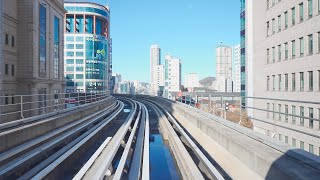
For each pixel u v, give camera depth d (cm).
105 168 989
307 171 569
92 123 2492
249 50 5109
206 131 1356
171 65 13400
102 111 3544
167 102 3997
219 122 1371
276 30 3884
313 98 3028
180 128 1997
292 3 3459
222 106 1595
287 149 706
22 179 937
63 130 1805
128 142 1552
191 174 964
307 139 3041
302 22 3250
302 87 3269
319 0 2969
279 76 3812
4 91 2891
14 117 3062
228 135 997
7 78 2988
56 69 4253
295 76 3403
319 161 608
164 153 1770
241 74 5866
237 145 880
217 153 1118
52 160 1201
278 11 3812
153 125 2786
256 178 727
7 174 965
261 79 4369
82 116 2641
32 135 1460
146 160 1155
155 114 3709
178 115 2638
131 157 1382
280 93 3728
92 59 11912
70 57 11756
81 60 11788
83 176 929
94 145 1841
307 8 3172
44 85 3697
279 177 608
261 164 702
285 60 3625
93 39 11962
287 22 3594
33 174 998
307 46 3175
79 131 2002
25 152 1246
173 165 1507
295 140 3269
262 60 4328
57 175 1112
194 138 1683
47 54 3788
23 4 3253
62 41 4491
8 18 3017
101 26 12750
